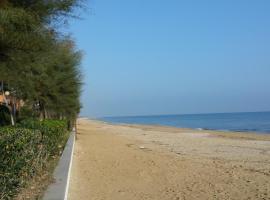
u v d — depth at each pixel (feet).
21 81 55.67
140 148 99.71
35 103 106.93
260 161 71.61
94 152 80.74
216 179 49.80
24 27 33.09
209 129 253.44
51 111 129.39
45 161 41.57
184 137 160.15
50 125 62.49
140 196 39.29
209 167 61.05
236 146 110.93
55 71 87.25
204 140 139.64
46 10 35.40
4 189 23.80
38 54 37.65
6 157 24.98
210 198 38.96
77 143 104.73
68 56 90.89
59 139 64.13
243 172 56.13
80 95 122.52
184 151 93.09
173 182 47.19
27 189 30.91
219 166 62.69
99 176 50.16
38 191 30.94
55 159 49.90
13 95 84.58
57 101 100.12
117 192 40.86
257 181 48.70
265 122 363.97
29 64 40.22
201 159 73.61
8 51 34.60
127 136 166.30
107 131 219.41
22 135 33.81
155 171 55.47
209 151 93.97
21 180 28.50
